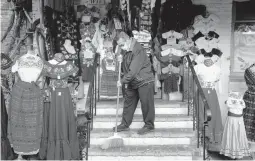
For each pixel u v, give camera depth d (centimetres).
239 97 553
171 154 472
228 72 673
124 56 520
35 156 491
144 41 601
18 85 472
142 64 496
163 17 648
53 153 468
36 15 604
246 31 687
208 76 592
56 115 471
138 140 507
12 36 584
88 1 671
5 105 502
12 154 484
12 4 602
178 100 641
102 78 629
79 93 642
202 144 504
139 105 582
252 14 680
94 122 551
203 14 664
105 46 647
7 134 486
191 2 652
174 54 633
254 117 587
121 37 522
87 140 475
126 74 500
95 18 652
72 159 477
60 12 625
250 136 591
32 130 467
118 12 626
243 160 560
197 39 662
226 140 554
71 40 629
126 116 524
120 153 474
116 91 627
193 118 529
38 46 569
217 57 662
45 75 481
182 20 652
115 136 491
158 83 648
